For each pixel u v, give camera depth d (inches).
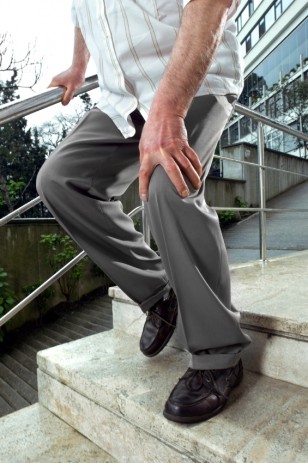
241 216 326.0
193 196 27.6
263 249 76.3
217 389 28.1
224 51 32.1
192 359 29.5
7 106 40.2
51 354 41.1
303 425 26.2
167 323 37.5
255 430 25.9
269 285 50.9
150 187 26.3
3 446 34.0
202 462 25.3
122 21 31.9
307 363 31.4
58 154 34.2
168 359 38.8
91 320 209.8
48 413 39.8
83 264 247.0
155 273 37.8
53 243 227.6
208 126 30.1
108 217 35.8
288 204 331.9
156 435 28.3
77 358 39.7
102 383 33.5
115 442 32.1
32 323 211.3
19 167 253.0
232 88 32.1
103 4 32.6
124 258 37.1
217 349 28.7
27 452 33.1
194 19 24.6
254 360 35.2
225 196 330.6
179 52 25.0
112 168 35.7
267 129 418.3
